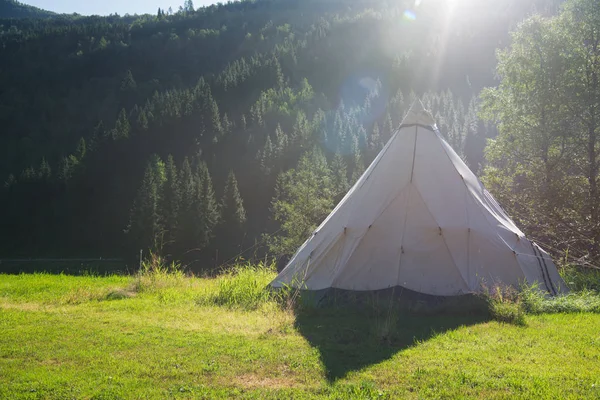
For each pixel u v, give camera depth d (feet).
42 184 267.39
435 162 32.04
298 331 22.74
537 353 18.86
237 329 23.09
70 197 261.65
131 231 184.65
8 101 429.38
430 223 29.45
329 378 16.57
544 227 58.34
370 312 26.17
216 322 24.52
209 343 20.58
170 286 37.40
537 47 70.74
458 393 15.08
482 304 26.18
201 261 143.23
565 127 65.31
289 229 108.58
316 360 18.35
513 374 16.53
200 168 242.78
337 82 467.11
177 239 172.35
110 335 21.68
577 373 16.61
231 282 32.32
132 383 16.08
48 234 245.24
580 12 67.72
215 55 588.91
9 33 596.70
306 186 120.88
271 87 414.41
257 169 244.63
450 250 28.76
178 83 490.49
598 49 66.03
